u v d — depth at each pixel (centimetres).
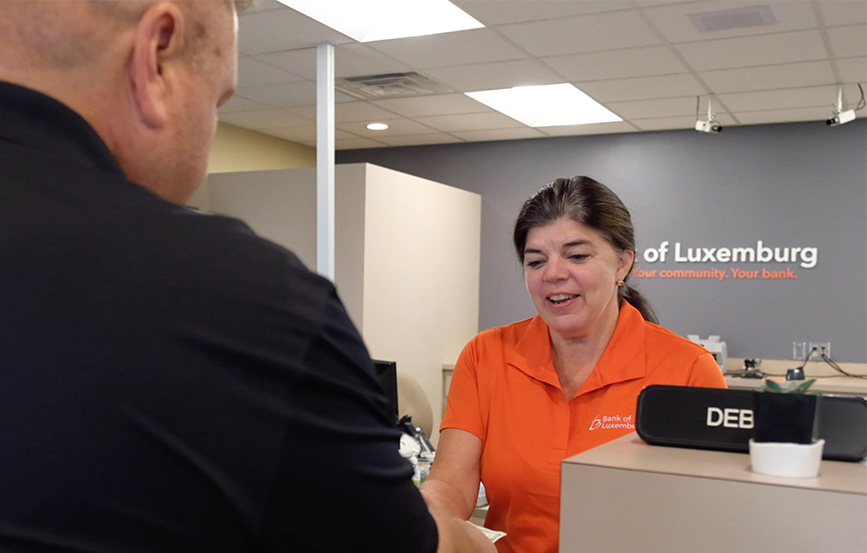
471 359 174
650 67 484
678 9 386
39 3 55
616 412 155
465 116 634
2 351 48
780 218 643
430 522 62
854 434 74
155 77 59
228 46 65
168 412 47
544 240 158
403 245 620
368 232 578
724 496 66
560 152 720
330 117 455
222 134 668
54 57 56
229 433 49
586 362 163
